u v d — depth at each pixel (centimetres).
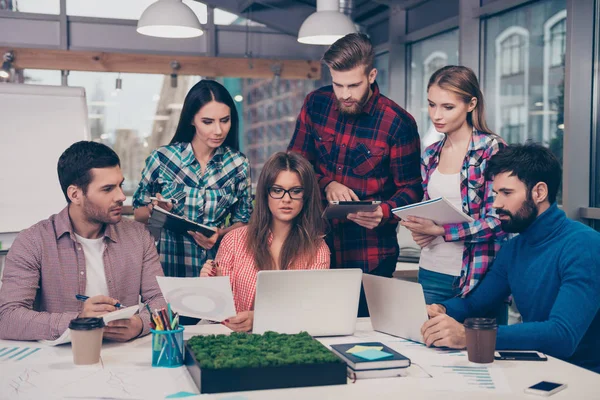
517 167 208
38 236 221
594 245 199
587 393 153
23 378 164
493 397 151
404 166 287
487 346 176
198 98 280
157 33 442
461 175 258
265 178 230
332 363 159
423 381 162
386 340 204
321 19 392
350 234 290
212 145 284
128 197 599
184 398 150
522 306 216
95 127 590
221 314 202
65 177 217
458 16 476
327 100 294
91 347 176
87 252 228
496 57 443
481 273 256
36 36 573
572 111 364
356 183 288
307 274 198
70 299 221
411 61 557
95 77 585
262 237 234
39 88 346
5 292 212
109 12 589
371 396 151
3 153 332
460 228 251
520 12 417
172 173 292
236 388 154
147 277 236
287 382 157
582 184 368
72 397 150
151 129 602
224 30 614
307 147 301
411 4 534
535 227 210
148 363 178
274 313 198
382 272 292
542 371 170
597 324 206
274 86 624
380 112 285
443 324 190
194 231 251
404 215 253
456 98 254
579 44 361
